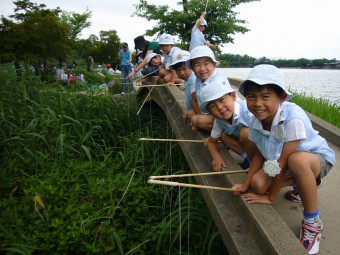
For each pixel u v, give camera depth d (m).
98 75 19.08
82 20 31.02
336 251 2.36
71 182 4.86
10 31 14.90
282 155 2.40
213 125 3.52
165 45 6.43
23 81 6.02
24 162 5.30
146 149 5.74
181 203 3.91
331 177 3.59
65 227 3.81
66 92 6.87
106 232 3.73
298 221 2.67
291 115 2.39
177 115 5.20
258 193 2.54
